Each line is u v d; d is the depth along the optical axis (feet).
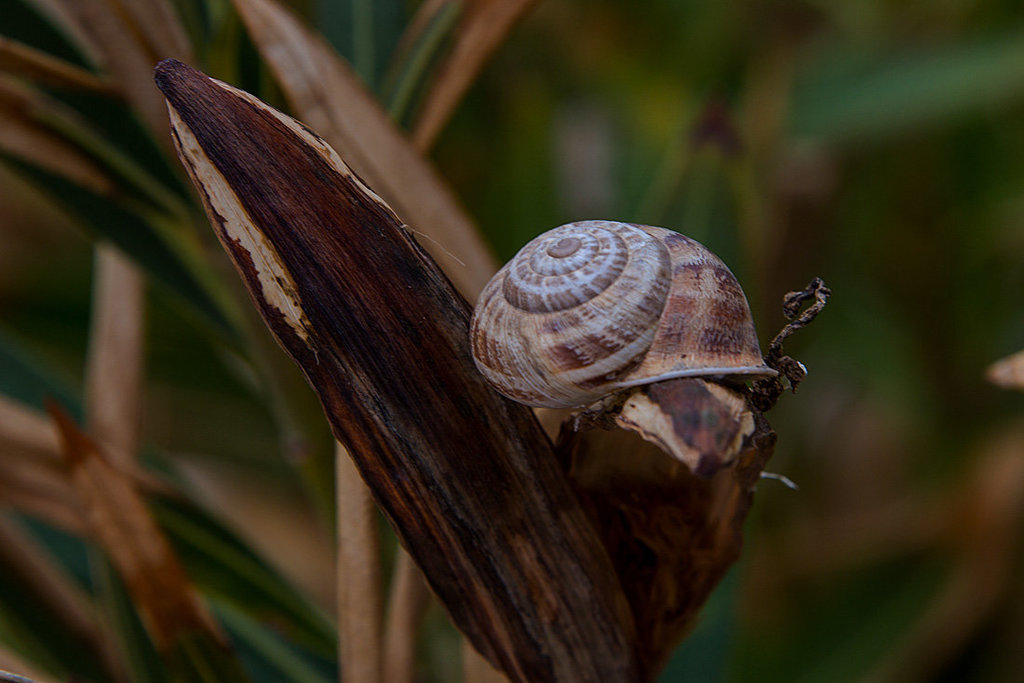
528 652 0.68
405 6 0.79
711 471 0.65
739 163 0.83
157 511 0.80
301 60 0.70
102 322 0.81
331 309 0.66
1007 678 1.11
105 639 0.80
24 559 0.80
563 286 0.67
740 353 0.67
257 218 0.66
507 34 0.72
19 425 0.78
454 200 0.71
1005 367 0.71
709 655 0.85
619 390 0.67
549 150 1.05
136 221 0.77
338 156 0.67
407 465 0.67
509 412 0.67
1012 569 1.11
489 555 0.67
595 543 0.68
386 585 0.77
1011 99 1.15
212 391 1.04
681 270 0.68
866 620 1.11
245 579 0.80
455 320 0.67
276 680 0.81
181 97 0.65
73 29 0.75
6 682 0.66
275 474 1.13
